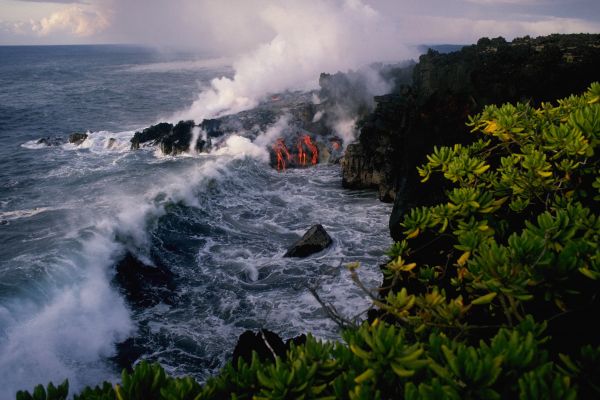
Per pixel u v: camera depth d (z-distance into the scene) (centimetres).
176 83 8844
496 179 457
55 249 1468
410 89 2602
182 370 1049
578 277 265
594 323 274
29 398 211
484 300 248
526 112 503
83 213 1927
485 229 357
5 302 1171
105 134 3716
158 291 1381
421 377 203
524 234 265
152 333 1181
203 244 1731
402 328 253
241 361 225
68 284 1309
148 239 1708
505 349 188
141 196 2120
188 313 1272
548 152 453
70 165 2822
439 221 389
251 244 1733
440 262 486
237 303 1306
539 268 251
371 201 2231
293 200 2272
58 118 4872
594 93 498
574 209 318
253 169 2767
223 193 2312
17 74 10881
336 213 2067
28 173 2627
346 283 1391
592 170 383
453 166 450
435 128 1692
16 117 4891
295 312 1245
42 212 1948
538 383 167
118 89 7681
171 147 3048
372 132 2400
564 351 280
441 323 257
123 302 1305
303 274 1464
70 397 977
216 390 218
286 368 219
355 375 203
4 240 1616
